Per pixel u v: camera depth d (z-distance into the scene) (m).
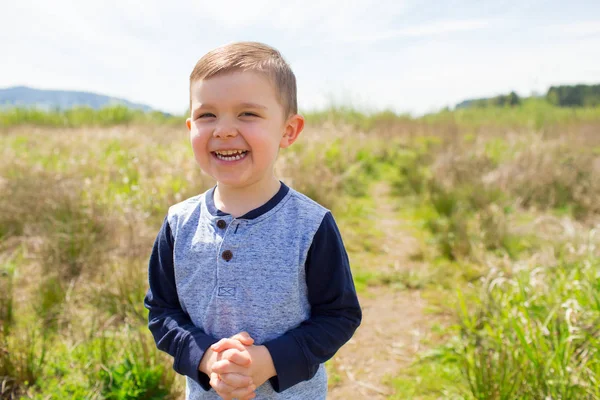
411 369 2.84
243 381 1.03
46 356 2.64
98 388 2.33
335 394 2.65
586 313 2.54
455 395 2.53
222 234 1.16
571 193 6.14
